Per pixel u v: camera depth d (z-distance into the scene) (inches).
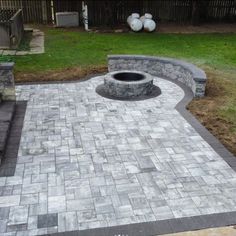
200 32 617.9
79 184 179.8
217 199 169.8
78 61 417.4
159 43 522.6
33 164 197.2
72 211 159.9
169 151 214.1
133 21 599.5
